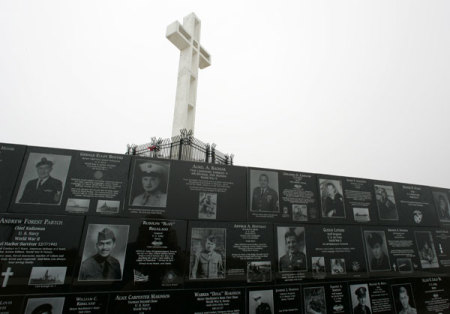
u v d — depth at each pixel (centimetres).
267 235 527
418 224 672
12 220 415
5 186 431
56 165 464
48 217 429
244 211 534
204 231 493
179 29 995
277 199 566
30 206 430
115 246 442
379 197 659
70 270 410
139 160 507
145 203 482
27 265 398
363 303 542
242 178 557
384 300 562
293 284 509
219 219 511
